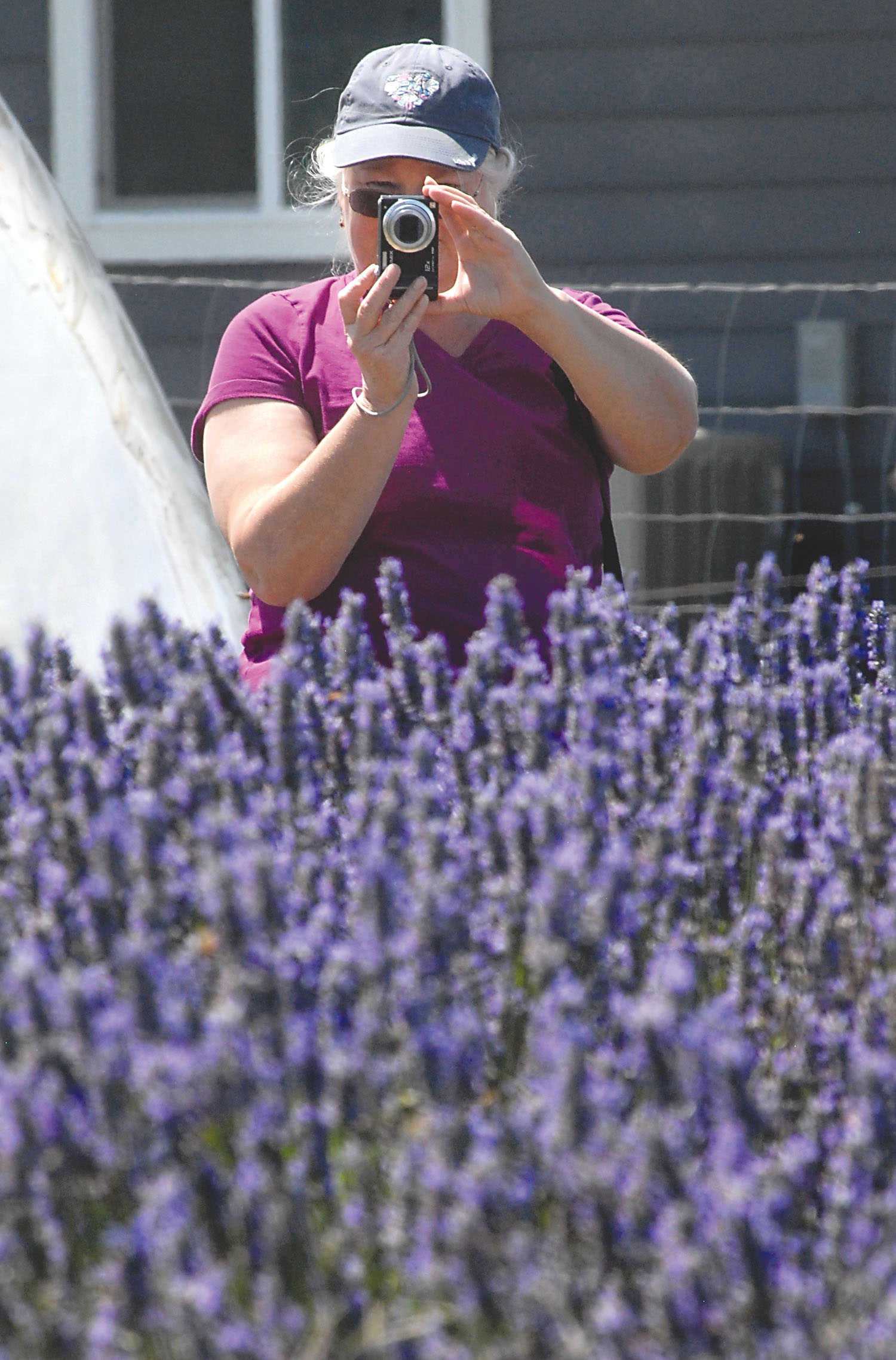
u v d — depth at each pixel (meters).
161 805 4.58
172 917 4.35
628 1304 3.38
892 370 26.48
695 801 5.19
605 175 26.55
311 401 8.79
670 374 8.70
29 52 26.77
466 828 5.34
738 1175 3.35
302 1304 3.56
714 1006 3.84
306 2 26.72
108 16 26.95
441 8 26.45
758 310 26.58
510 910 4.59
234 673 5.84
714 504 23.95
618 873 4.13
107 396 11.16
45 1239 3.43
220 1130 3.94
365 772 5.09
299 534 7.88
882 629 7.15
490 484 8.53
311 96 26.97
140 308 27.12
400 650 6.04
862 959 4.68
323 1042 3.86
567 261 26.75
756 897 5.18
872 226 26.28
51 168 26.97
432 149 8.24
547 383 8.90
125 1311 3.20
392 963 3.95
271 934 3.90
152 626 6.03
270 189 27.03
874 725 5.74
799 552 26.30
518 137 26.56
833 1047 4.34
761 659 6.93
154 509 11.03
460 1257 3.21
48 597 10.51
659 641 6.59
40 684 5.61
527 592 8.39
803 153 26.27
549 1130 3.48
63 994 3.54
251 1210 3.52
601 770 4.75
